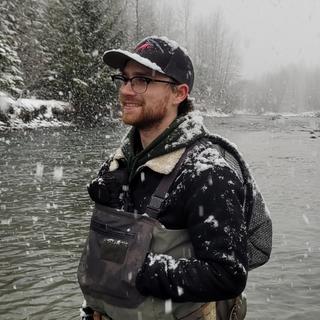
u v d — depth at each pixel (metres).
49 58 36.56
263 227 1.94
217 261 1.58
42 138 22.80
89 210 8.20
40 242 6.36
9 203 8.66
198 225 1.63
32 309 4.42
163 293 1.62
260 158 16.92
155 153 1.77
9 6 30.84
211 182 1.66
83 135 25.61
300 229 7.23
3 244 6.25
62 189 10.09
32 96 36.12
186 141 1.77
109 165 2.05
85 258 1.83
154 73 1.83
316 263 5.69
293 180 11.85
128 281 1.66
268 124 46.38
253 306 4.56
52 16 37.12
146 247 1.67
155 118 1.85
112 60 1.90
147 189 1.78
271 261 5.75
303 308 4.52
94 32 36.50
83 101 36.41
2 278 5.10
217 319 1.89
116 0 51.91
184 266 1.61
